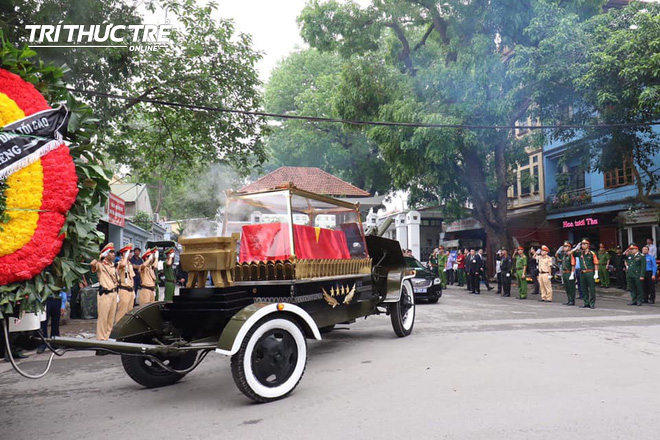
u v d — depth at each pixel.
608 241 23.08
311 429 4.11
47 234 3.64
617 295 16.92
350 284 7.29
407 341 8.16
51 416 4.75
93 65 10.66
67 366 7.21
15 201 3.51
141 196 30.72
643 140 19.75
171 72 12.59
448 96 18.64
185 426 4.32
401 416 4.35
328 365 6.56
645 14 14.70
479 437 3.79
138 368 5.65
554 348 7.24
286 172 19.89
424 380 5.56
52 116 3.74
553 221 25.09
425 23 22.05
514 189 29.31
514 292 18.88
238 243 6.17
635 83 14.42
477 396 4.87
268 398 4.93
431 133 17.77
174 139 14.75
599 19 16.20
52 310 8.20
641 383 5.24
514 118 19.38
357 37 21.52
